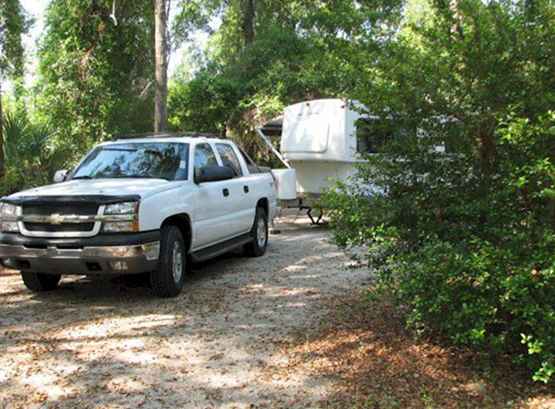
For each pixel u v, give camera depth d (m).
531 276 4.11
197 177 7.75
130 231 6.49
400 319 5.87
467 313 4.26
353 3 23.30
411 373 4.62
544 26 4.64
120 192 6.65
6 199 6.81
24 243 6.59
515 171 4.44
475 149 4.94
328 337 5.48
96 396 4.32
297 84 19.58
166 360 5.02
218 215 8.16
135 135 8.88
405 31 5.34
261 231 9.79
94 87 22.47
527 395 4.26
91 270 6.55
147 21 23.62
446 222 4.93
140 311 6.48
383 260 5.19
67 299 7.03
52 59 23.16
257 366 4.86
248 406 4.14
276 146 16.55
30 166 14.74
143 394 4.36
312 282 7.73
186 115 21.91
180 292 7.27
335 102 12.71
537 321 4.17
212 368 4.83
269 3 27.56
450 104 4.83
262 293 7.20
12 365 4.93
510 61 4.68
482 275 4.23
